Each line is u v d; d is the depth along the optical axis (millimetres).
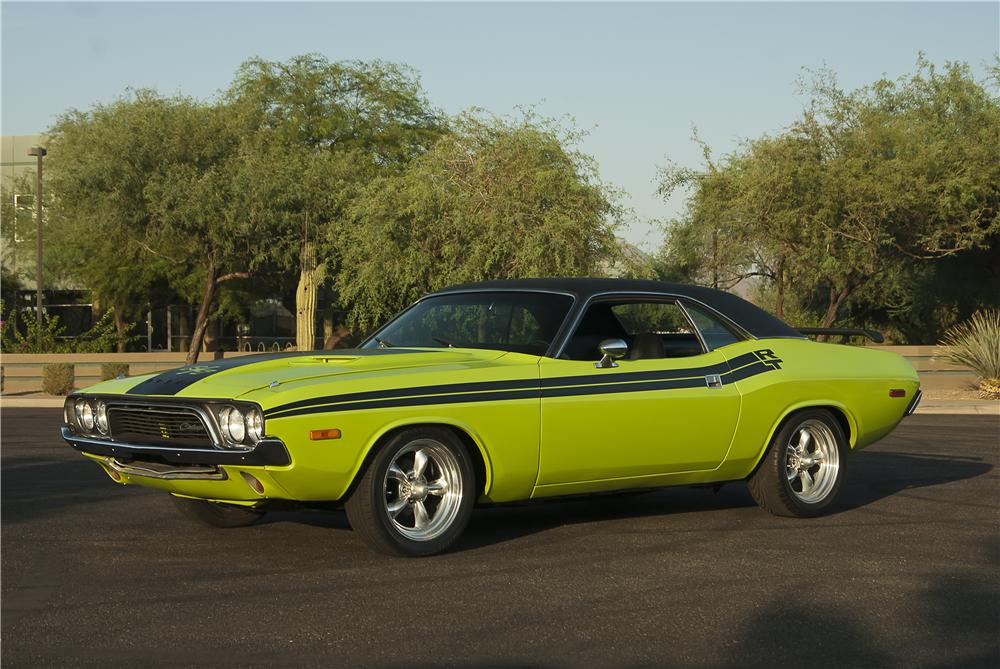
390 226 24484
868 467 11289
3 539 7168
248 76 35312
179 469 6309
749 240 27859
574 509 8461
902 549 6922
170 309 46188
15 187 43250
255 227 30250
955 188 25578
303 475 6066
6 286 45688
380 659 4555
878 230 25938
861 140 26328
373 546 6441
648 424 7277
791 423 8031
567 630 5004
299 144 34031
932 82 27969
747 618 5238
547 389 6887
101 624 5082
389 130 35469
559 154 25031
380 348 7457
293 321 48562
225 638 4852
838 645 4824
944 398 23344
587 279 7789
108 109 31172
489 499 6844
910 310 33375
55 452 13070
